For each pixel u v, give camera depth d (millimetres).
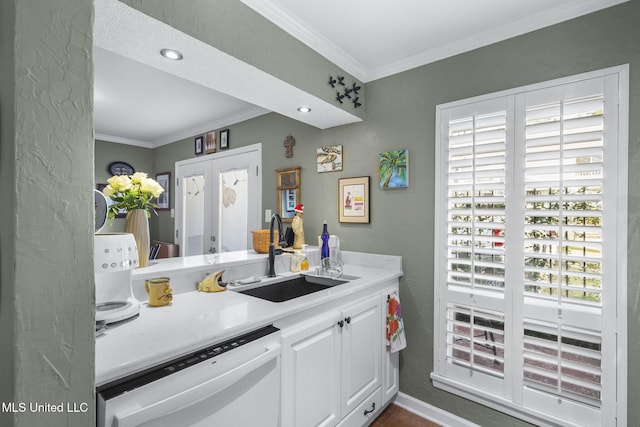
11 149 528
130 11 1079
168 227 4418
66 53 580
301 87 1754
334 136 2467
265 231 2086
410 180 2082
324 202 2527
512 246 1678
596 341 1457
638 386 1382
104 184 4281
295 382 1313
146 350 888
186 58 1408
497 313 1729
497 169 1733
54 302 571
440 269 1942
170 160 4379
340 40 1867
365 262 2266
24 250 538
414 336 2062
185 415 894
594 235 1478
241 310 1255
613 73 1436
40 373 554
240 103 2992
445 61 1947
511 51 1718
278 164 2889
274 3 1538
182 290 1520
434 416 1954
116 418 760
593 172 1497
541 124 1600
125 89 2674
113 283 1224
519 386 1658
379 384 1897
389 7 1575
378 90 2229
